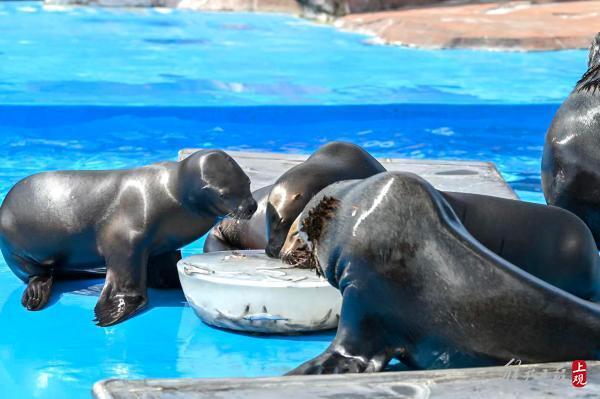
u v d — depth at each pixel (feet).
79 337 32.99
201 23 128.26
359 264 26.04
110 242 35.55
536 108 78.54
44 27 121.80
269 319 32.40
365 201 26.25
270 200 35.35
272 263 34.27
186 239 35.99
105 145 67.87
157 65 95.55
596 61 43.45
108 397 23.15
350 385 24.12
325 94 82.23
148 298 36.63
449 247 25.57
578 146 42.70
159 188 35.17
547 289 25.43
